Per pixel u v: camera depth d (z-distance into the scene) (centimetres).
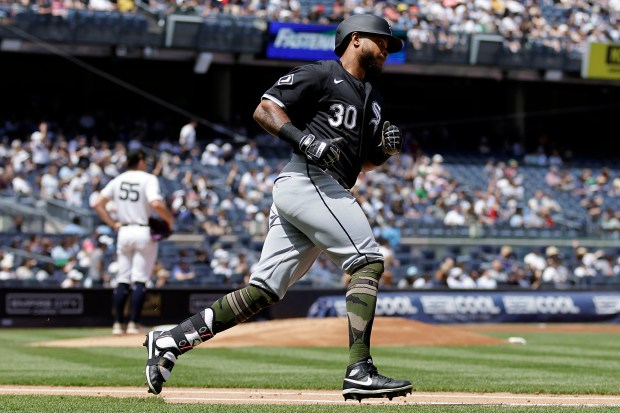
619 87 9281
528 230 6650
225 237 5772
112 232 5400
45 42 6831
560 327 4678
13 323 4328
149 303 4456
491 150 8625
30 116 7819
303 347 2889
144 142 7444
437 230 6419
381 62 1252
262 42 7331
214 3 7331
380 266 1202
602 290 5288
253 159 7150
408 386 1170
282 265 1234
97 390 1664
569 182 7919
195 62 7375
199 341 1266
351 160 1224
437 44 7744
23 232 5262
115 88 8281
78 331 4116
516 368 2252
